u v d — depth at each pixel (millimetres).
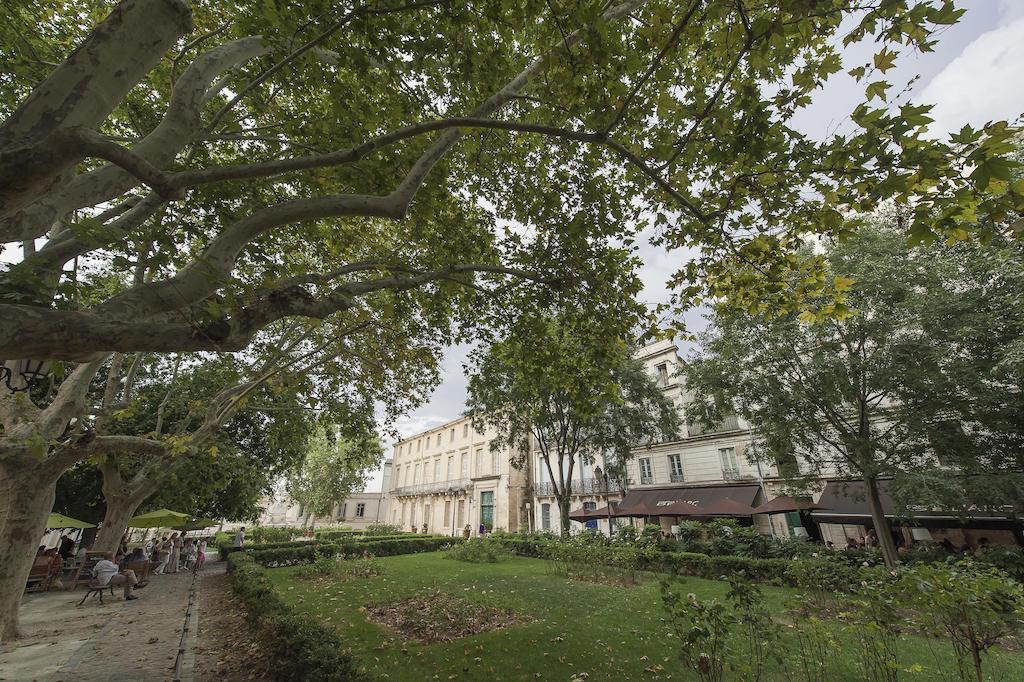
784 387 13656
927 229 3719
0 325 2420
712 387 14836
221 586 14664
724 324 14312
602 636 7254
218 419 9922
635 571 14125
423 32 4660
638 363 21141
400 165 7027
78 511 20312
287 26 4309
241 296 3748
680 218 6480
